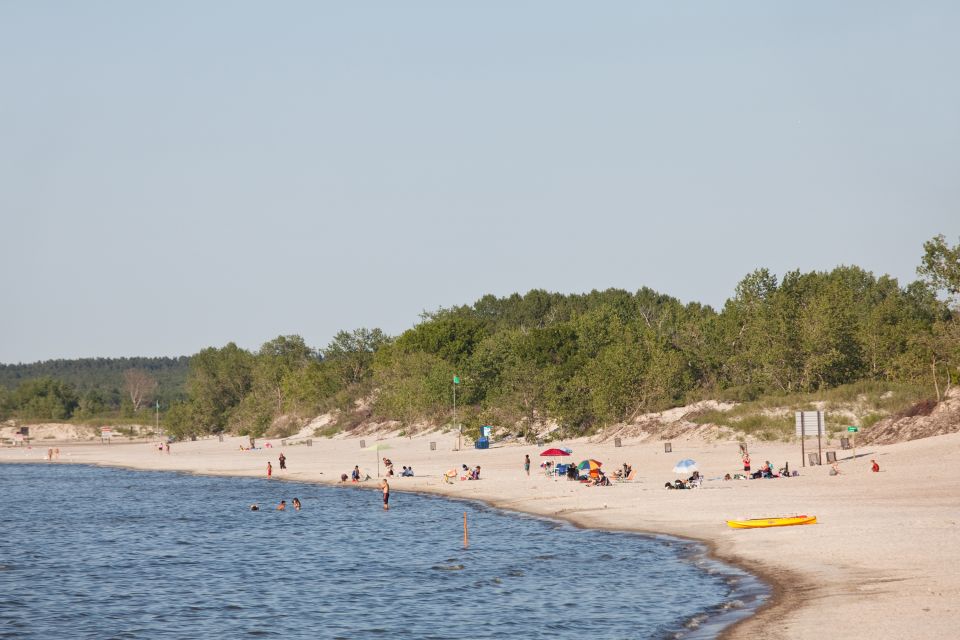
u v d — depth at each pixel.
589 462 146.50
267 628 67.69
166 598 79.88
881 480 120.56
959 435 141.12
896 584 62.53
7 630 68.94
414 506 142.38
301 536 116.38
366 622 68.00
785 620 56.25
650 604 66.81
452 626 65.38
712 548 85.81
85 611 75.25
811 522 91.44
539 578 79.94
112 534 124.69
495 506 133.88
